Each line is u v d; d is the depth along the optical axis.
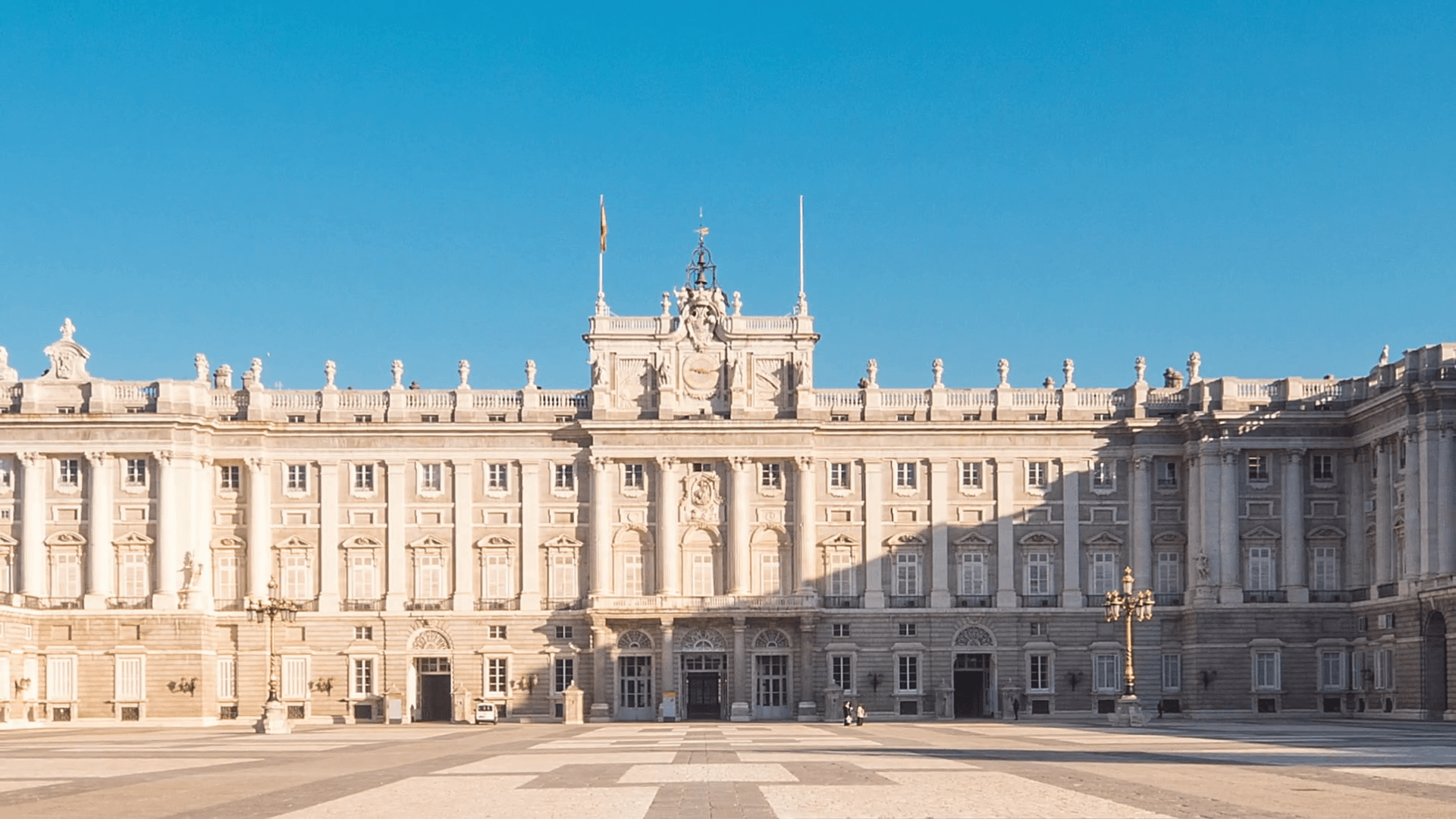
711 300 124.81
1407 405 108.69
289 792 42.19
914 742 71.44
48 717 117.50
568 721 116.38
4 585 119.25
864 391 124.38
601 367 123.62
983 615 122.31
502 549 123.12
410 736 88.31
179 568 119.25
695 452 122.44
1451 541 105.62
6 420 118.81
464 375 124.81
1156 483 123.69
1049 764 51.53
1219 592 119.50
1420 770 47.44
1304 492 120.81
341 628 121.81
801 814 34.28
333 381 124.12
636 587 122.62
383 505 123.25
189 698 117.62
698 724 110.69
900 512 123.88
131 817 35.31
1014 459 124.00
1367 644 115.75
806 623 120.00
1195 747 63.81
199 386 121.94
